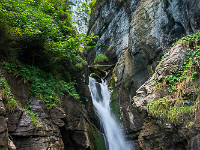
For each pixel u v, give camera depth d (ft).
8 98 12.20
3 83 12.50
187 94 12.40
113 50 45.14
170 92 13.79
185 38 16.06
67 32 28.63
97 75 41.93
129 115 28.66
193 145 10.25
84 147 19.35
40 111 14.85
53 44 18.29
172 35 23.50
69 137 18.79
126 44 38.68
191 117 11.11
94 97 33.53
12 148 9.66
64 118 17.01
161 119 12.68
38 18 18.06
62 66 23.98
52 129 14.88
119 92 33.53
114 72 38.45
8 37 14.62
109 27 49.49
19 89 14.61
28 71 16.60
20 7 19.33
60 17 30.32
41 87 16.97
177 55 15.19
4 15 14.69
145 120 14.65
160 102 13.38
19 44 16.60
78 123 20.21
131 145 26.63
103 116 31.09
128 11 41.96
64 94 20.06
